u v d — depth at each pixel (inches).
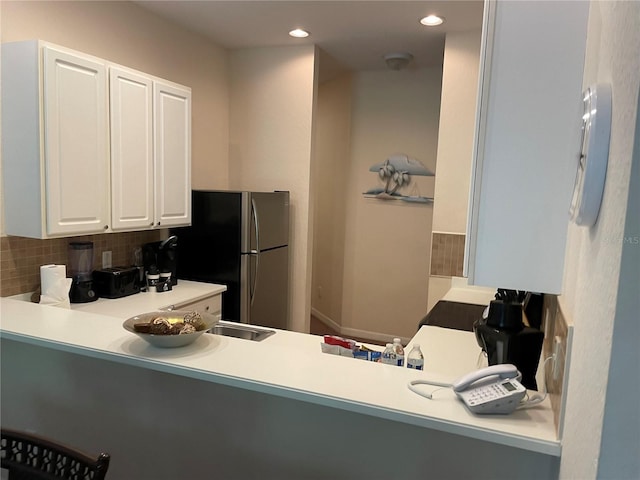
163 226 114.5
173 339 58.5
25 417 80.5
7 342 80.7
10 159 86.4
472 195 46.4
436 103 171.2
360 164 186.5
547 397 49.1
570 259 43.0
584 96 35.3
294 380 51.1
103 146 96.0
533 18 43.2
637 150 23.8
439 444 54.1
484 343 57.1
